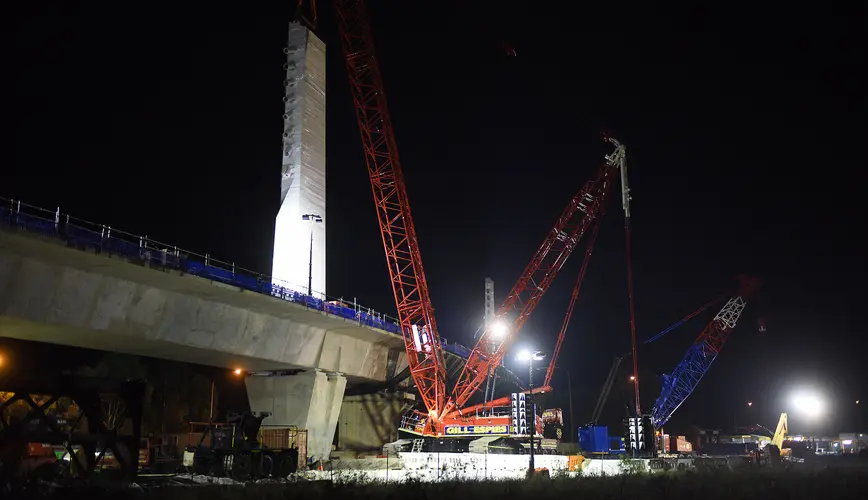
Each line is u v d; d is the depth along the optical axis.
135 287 49.69
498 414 87.75
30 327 45.97
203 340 56.41
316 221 82.75
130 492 26.92
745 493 28.78
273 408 71.88
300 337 68.06
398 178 84.00
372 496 26.81
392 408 88.25
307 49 89.38
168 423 82.44
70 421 50.03
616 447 79.69
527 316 95.50
